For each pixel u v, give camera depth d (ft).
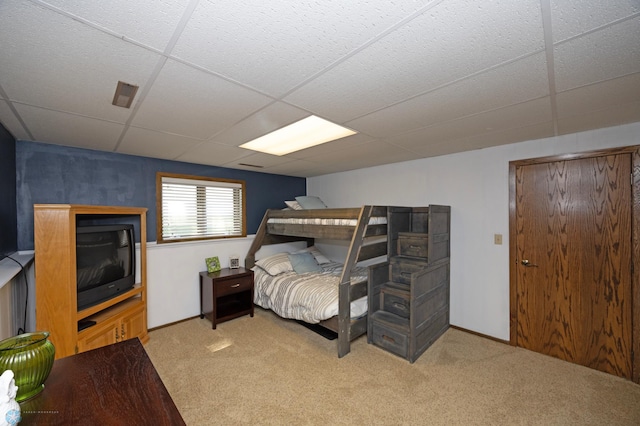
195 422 5.79
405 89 5.04
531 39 3.58
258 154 10.33
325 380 7.22
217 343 9.36
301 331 10.32
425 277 8.89
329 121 6.75
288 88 4.98
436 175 10.90
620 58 4.00
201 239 12.16
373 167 13.05
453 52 3.88
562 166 8.16
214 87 4.91
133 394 3.14
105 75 4.45
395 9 3.06
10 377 2.57
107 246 8.17
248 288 11.88
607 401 6.36
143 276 9.47
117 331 8.21
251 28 3.35
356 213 9.51
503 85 4.90
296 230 11.78
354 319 9.05
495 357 8.36
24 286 7.61
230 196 13.37
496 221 9.44
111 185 9.89
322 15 3.14
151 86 4.84
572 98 5.45
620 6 2.98
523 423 5.75
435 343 9.28
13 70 4.24
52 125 6.87
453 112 6.20
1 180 6.87
